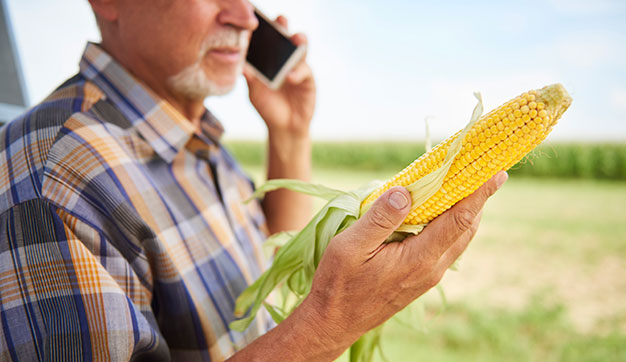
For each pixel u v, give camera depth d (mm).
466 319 4012
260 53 1301
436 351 3400
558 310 4180
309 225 805
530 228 7637
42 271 604
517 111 528
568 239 6852
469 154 569
